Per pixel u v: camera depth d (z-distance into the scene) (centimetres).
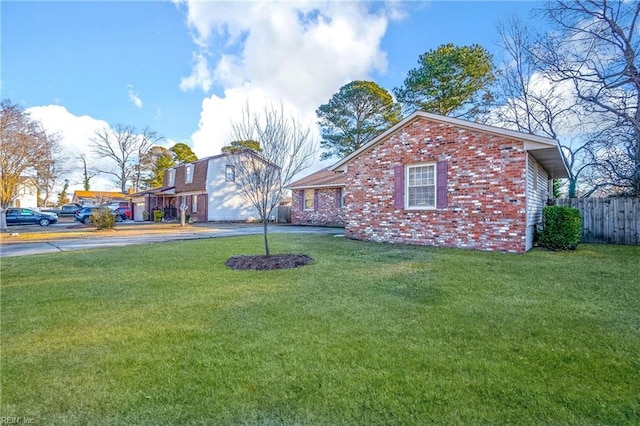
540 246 966
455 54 2258
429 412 220
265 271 660
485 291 506
